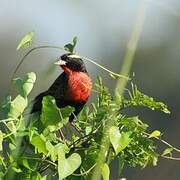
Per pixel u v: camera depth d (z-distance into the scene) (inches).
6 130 403.2
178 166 1203.2
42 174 414.6
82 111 446.3
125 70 330.3
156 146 426.0
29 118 414.6
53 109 405.1
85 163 414.9
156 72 1547.7
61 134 435.5
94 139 417.4
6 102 401.7
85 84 566.9
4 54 1615.4
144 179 1179.3
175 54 1563.7
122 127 419.2
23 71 1563.7
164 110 415.2
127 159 424.2
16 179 404.8
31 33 415.2
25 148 404.5
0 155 404.2
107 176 405.4
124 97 418.6
